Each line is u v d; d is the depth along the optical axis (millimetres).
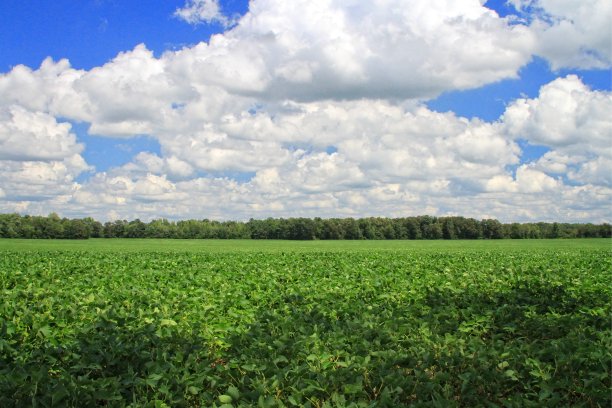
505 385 7133
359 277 18531
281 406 6090
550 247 68438
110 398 6258
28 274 20281
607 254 38688
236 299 12672
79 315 10375
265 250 58969
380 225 137375
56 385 6211
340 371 6836
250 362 7105
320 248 68125
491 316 10719
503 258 31422
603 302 12922
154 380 6566
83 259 30000
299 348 7590
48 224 117375
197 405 7027
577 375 7203
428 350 7812
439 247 71062
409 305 12031
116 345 7660
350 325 8953
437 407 6012
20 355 7617
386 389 6281
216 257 32500
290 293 13664
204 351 7895
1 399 6148
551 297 13844
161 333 8523
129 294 13484
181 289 15227
